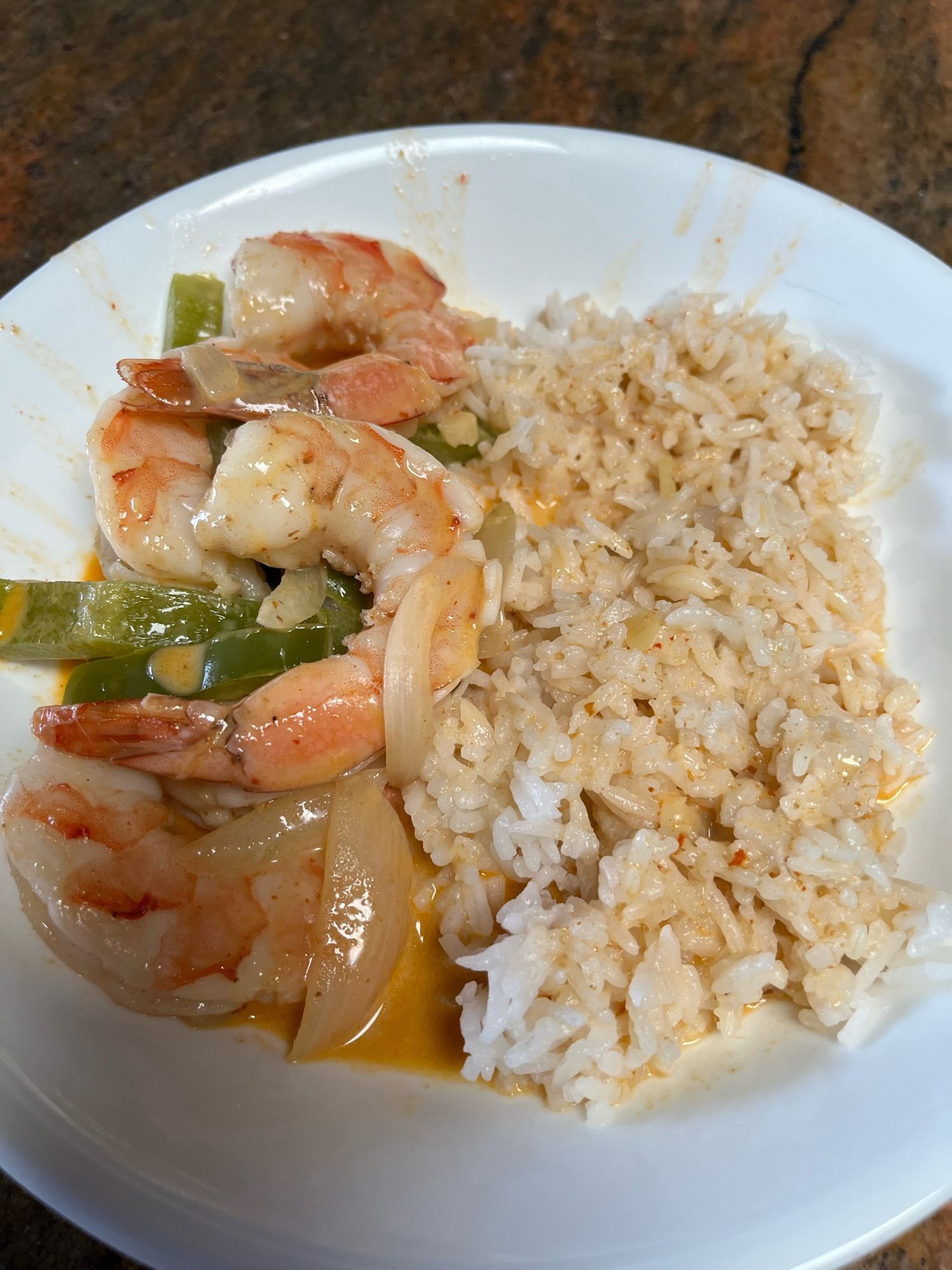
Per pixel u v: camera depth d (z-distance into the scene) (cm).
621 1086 18
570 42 34
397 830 20
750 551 23
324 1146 17
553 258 26
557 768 20
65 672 22
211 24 34
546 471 25
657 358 25
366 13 35
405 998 20
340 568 21
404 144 25
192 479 21
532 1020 18
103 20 34
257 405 20
